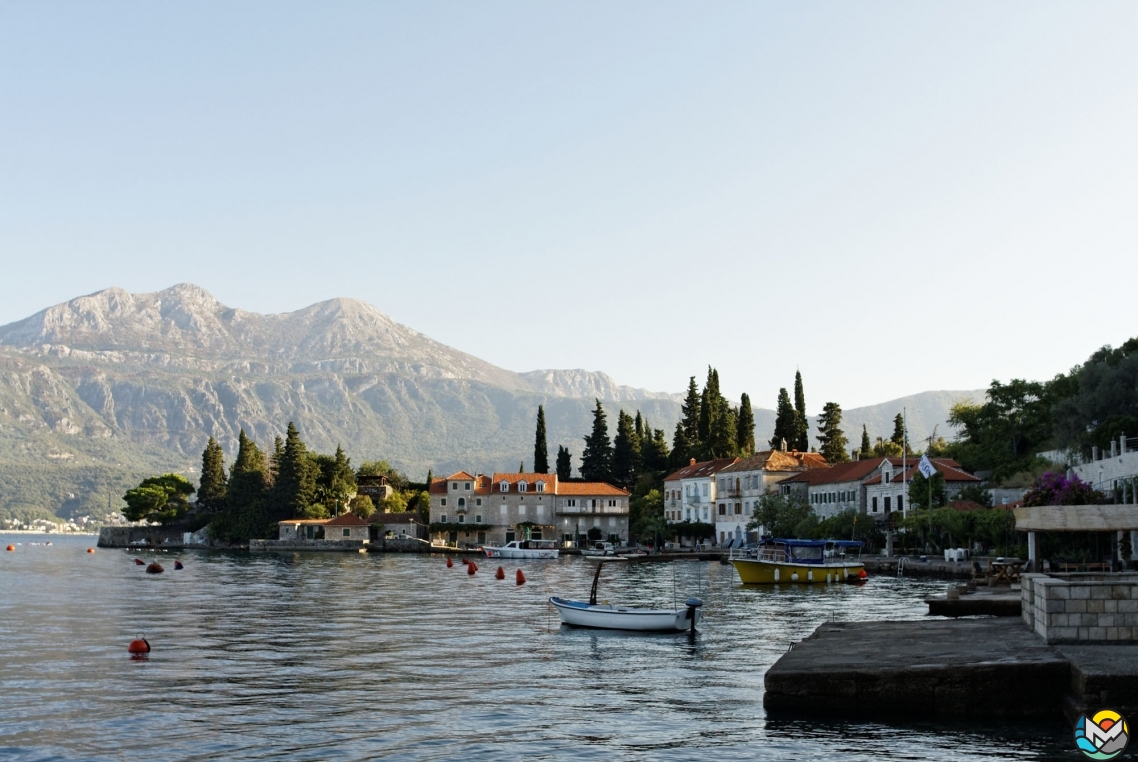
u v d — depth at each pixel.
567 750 28.30
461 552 172.25
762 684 37.91
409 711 33.41
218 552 184.25
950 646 34.06
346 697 35.78
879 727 28.98
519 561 147.75
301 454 199.88
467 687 37.62
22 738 30.03
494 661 44.06
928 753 26.48
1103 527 57.47
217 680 39.09
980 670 29.75
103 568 128.38
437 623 59.19
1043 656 30.50
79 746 29.17
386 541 181.00
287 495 197.88
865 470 142.88
